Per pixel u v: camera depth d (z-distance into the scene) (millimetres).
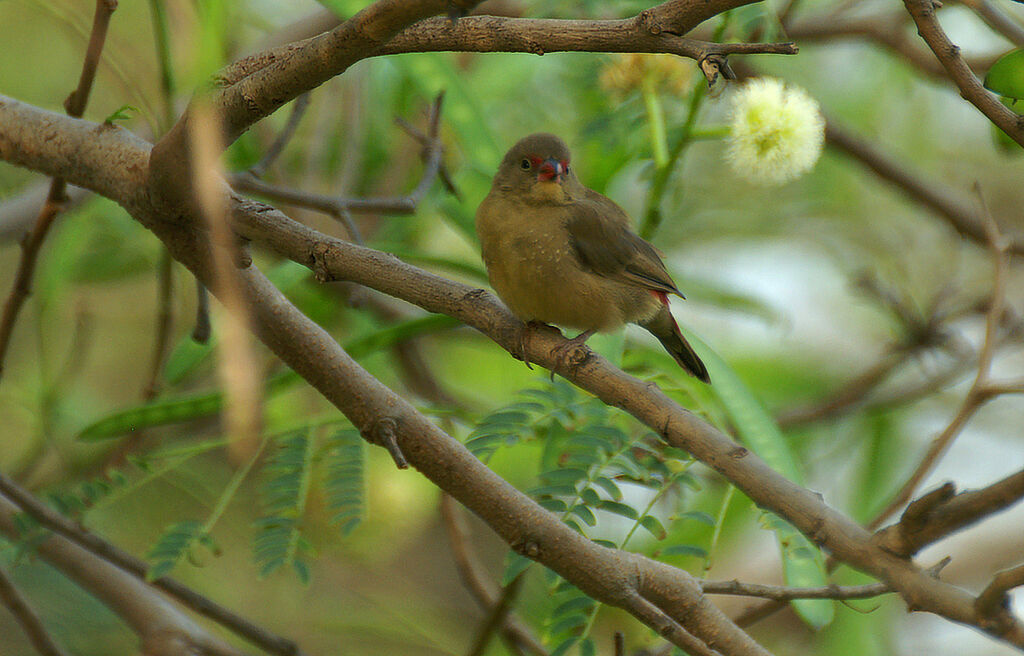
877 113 14523
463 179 10133
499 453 11156
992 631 4492
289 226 6195
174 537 6652
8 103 6508
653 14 4562
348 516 6695
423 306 6367
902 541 4652
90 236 11312
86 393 12320
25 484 10180
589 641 5695
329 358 5910
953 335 11641
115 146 6152
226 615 7684
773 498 5059
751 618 6734
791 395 13570
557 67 11961
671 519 6203
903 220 14883
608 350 8297
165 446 10523
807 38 12875
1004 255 6801
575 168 11508
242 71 5629
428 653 11469
